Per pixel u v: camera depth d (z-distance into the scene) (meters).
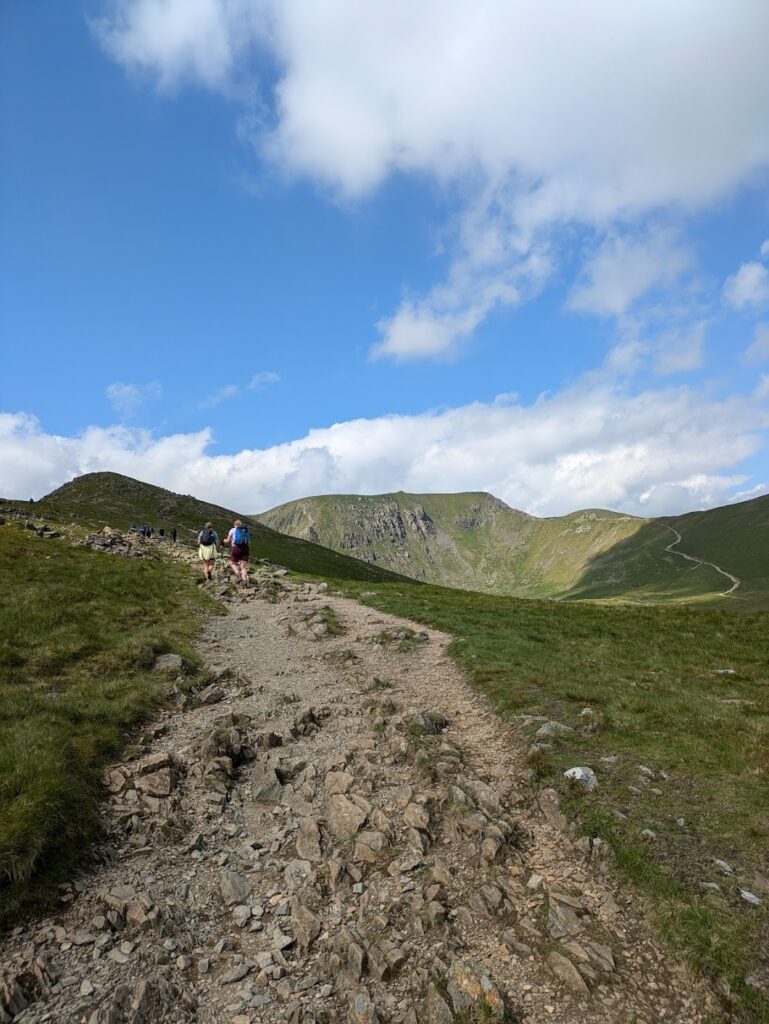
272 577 44.25
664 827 9.86
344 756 13.04
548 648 24.09
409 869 9.39
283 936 8.11
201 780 12.13
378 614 31.52
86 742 12.48
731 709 16.41
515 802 11.15
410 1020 6.68
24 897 8.02
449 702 17.05
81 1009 6.67
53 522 59.16
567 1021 6.66
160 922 8.14
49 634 19.67
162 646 20.55
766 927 7.63
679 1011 6.73
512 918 8.27
